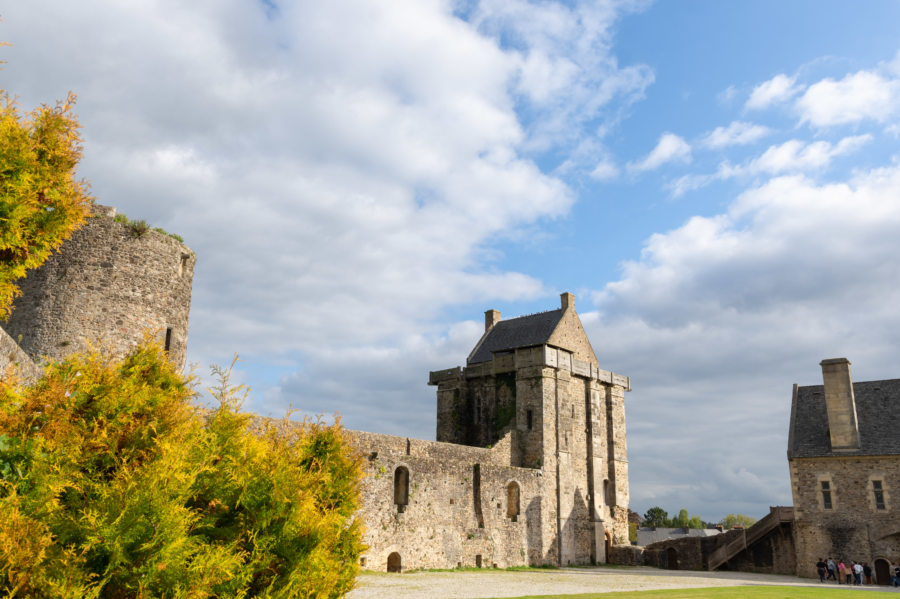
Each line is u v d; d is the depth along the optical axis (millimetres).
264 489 8094
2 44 8164
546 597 21844
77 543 6457
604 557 48844
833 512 43656
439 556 34406
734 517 126500
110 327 20172
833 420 45156
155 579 6578
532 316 54812
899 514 41750
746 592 25766
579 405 50938
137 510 6500
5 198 8227
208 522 7809
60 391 7777
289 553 7957
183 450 7418
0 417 7250
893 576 39250
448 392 53469
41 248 9211
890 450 42969
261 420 19922
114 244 20781
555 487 45750
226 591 7266
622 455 54438
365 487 31047
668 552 49500
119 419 7859
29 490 6668
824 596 24484
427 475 34844
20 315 19625
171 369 9375
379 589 23781
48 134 9141
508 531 39719
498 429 49469
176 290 22250
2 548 5801
